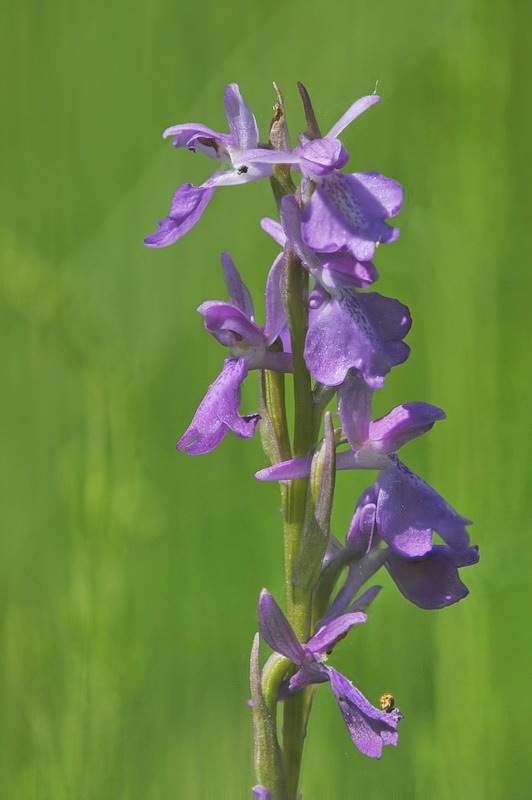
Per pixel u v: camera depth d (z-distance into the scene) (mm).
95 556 655
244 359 566
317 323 557
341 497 687
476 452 674
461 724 661
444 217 685
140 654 659
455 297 680
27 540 695
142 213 714
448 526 565
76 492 661
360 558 570
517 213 696
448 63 690
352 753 671
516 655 667
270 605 557
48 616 677
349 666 680
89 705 653
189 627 678
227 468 693
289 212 556
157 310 708
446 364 679
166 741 669
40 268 665
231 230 714
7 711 664
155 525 664
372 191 553
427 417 568
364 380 558
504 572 667
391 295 704
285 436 568
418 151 705
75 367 675
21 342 706
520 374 683
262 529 688
